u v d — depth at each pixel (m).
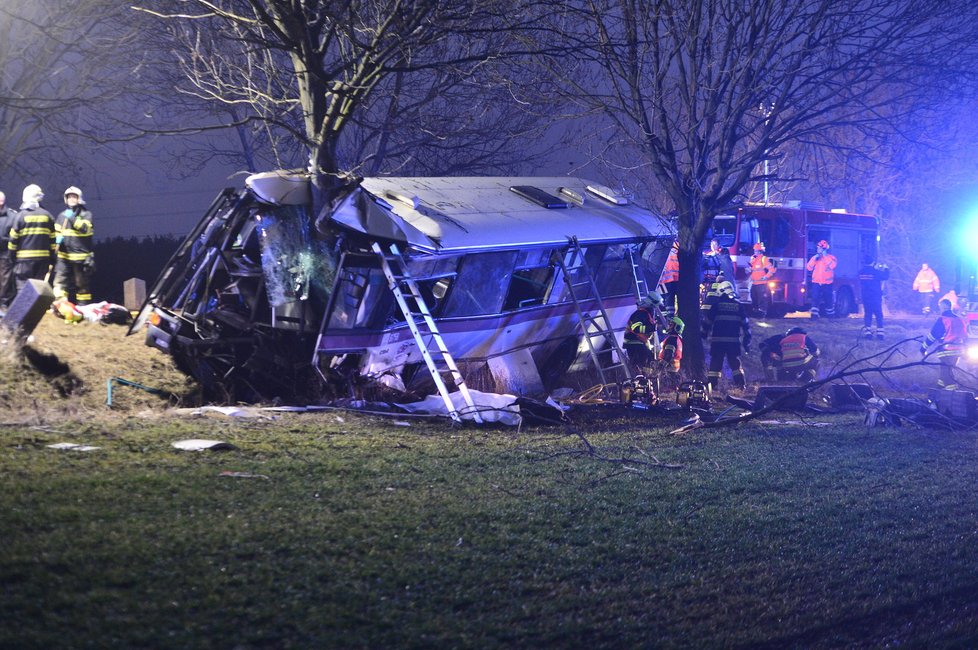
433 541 6.68
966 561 7.54
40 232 17.58
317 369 13.23
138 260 34.91
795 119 17.59
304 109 14.65
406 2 13.95
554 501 8.17
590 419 13.95
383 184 15.27
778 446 12.07
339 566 5.94
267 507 7.00
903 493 9.63
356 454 9.41
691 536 7.53
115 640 4.58
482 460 9.76
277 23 14.21
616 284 18.41
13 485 6.78
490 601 5.76
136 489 7.08
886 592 6.71
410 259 13.83
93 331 16.19
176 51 19.06
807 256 30.52
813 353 19.30
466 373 15.53
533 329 16.62
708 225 18.69
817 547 7.56
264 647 4.77
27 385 12.13
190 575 5.47
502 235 15.20
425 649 5.02
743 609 6.15
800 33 17.28
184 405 13.34
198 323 14.40
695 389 16.14
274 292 13.39
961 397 14.98
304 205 13.38
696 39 17.70
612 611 5.86
